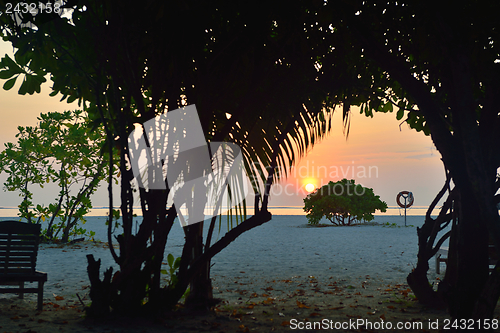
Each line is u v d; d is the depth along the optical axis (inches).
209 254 190.5
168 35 165.9
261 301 244.5
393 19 169.9
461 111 147.0
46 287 289.3
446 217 223.3
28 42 152.8
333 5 159.0
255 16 166.1
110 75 175.3
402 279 326.0
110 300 181.6
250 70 185.9
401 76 169.5
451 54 147.2
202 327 171.9
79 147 586.2
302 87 187.5
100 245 578.2
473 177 146.9
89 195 612.7
